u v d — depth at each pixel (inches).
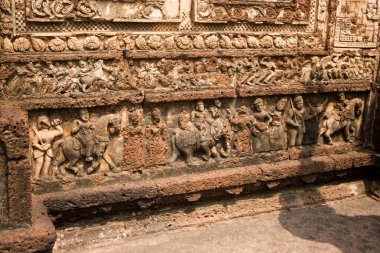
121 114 164.9
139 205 167.5
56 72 151.4
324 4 194.9
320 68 199.8
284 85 191.6
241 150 188.5
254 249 164.2
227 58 179.3
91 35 154.9
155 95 165.9
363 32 206.8
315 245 168.6
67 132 157.6
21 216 132.3
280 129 195.9
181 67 172.1
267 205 195.2
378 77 213.0
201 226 180.9
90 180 161.9
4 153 128.5
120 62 161.3
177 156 177.3
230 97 181.3
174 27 169.8
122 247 163.2
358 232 179.5
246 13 178.9
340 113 209.5
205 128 179.9
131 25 162.2
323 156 206.7
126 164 167.9
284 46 190.1
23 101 146.6
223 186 179.9
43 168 155.6
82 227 163.5
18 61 144.9
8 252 126.7
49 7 146.7
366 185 216.1
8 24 142.3
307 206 201.9
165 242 167.5
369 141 217.9
